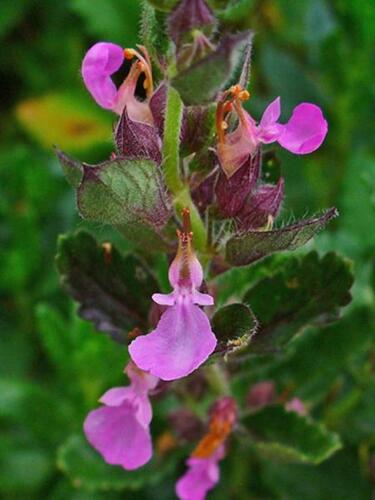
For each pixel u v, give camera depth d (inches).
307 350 3.8
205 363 2.6
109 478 3.6
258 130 2.5
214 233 2.7
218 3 2.4
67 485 4.4
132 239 2.7
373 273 4.2
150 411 2.7
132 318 3.2
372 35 5.2
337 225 5.1
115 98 2.6
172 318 2.4
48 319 4.2
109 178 2.3
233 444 3.9
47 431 4.3
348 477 4.1
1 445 4.4
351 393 4.4
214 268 2.8
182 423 3.5
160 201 2.4
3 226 4.9
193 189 2.7
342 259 3.1
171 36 2.3
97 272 3.1
